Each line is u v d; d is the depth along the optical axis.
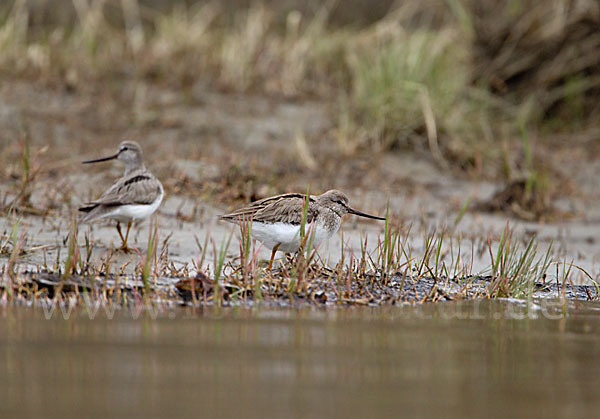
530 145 20.41
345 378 6.73
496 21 22.45
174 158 17.73
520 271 11.66
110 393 6.16
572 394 6.47
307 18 27.62
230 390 6.31
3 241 12.12
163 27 24.66
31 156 16.97
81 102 20.19
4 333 7.88
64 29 24.59
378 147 19.44
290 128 20.22
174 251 12.66
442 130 19.92
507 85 22.33
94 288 9.77
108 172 16.94
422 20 25.75
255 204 11.51
